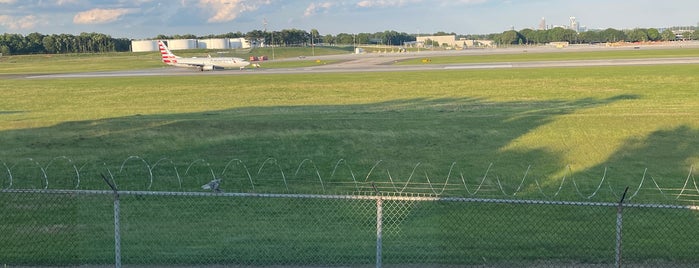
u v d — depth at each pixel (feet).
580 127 110.83
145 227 51.03
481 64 347.77
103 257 43.73
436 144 97.14
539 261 42.98
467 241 47.32
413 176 76.38
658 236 48.39
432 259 43.34
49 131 113.50
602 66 292.61
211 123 120.47
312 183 72.28
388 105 158.61
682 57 364.38
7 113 153.28
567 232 49.52
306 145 97.30
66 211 55.42
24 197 59.62
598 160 84.28
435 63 384.47
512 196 65.31
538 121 119.14
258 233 49.67
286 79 260.83
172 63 381.19
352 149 93.91
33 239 47.47
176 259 43.47
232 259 43.57
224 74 308.81
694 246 45.88
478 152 90.74
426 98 174.60
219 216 54.49
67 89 227.20
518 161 84.38
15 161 86.07
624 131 106.11
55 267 41.86
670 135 101.71
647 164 81.25
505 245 46.32
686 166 79.82
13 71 387.96
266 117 131.95
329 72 305.53
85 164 84.12
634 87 190.49
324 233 49.49
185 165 83.15
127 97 193.77
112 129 114.83
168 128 114.73
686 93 169.37
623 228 50.47
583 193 66.64
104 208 56.59
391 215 54.54
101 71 367.66
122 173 78.38
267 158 87.81
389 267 41.73
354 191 68.18
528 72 266.16
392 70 309.01
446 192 67.67
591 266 41.96
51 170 80.59
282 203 59.00
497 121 120.26
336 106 158.71
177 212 55.62
